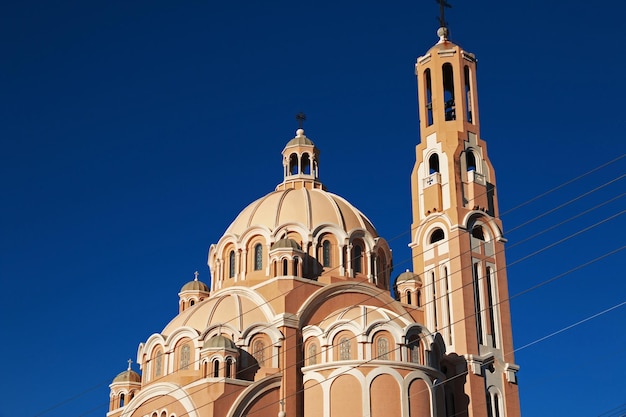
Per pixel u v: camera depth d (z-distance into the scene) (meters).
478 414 81.69
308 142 104.75
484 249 90.00
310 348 81.06
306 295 84.88
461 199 90.25
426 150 94.62
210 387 76.38
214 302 86.31
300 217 92.88
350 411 75.00
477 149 94.56
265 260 90.81
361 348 76.88
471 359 83.31
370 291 88.44
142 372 85.56
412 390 76.25
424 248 91.19
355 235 92.88
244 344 80.56
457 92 96.06
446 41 99.94
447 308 87.12
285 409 78.19
